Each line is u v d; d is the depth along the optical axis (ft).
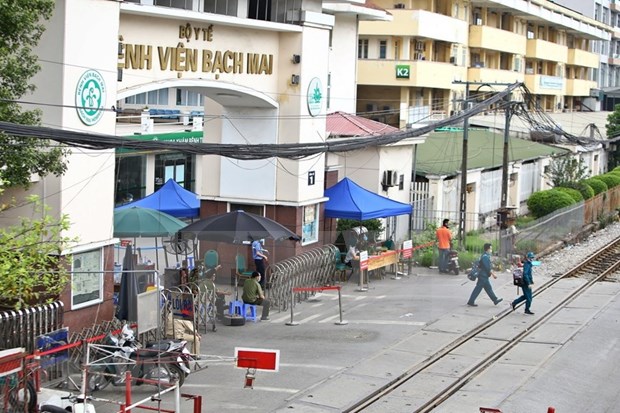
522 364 76.28
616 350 82.58
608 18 322.96
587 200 172.24
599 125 242.78
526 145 194.49
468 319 90.79
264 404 61.57
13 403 54.39
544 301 103.14
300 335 81.30
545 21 246.06
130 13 80.84
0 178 56.03
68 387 62.23
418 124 161.99
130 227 85.92
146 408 54.49
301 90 102.22
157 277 66.18
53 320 66.39
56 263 61.00
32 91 64.80
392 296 99.50
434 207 140.97
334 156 118.21
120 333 65.57
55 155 61.26
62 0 69.36
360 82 188.65
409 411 61.98
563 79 269.23
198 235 87.30
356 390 65.67
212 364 71.20
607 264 132.57
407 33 184.65
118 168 139.85
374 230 116.67
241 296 91.50
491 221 164.66
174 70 87.20
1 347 62.03
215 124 106.22
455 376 71.20
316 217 108.37
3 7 55.98
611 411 65.26
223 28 93.25
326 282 102.06
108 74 74.13
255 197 105.50
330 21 106.22
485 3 212.23
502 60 234.79
